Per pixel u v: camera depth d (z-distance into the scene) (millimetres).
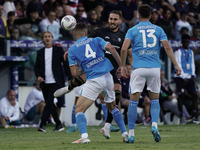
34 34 36719
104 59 16609
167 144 16062
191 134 23297
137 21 42094
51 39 27609
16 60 34219
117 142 17281
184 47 38750
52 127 33094
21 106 36469
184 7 49438
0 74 35281
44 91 27984
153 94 17391
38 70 27750
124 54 16984
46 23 39125
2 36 35562
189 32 40844
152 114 17141
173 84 39875
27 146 15859
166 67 39781
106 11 45969
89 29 37344
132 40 17219
